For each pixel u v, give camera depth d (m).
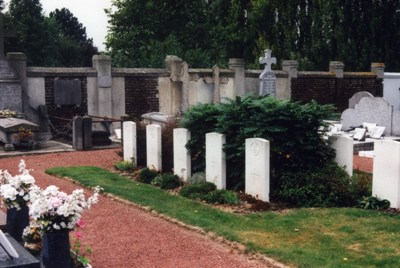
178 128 13.59
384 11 35.31
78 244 7.66
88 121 19.17
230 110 12.43
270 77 25.64
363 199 11.05
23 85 21.38
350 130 21.81
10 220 8.13
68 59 67.50
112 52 37.41
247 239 8.64
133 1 37.09
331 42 37.03
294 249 8.12
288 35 39.44
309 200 11.02
